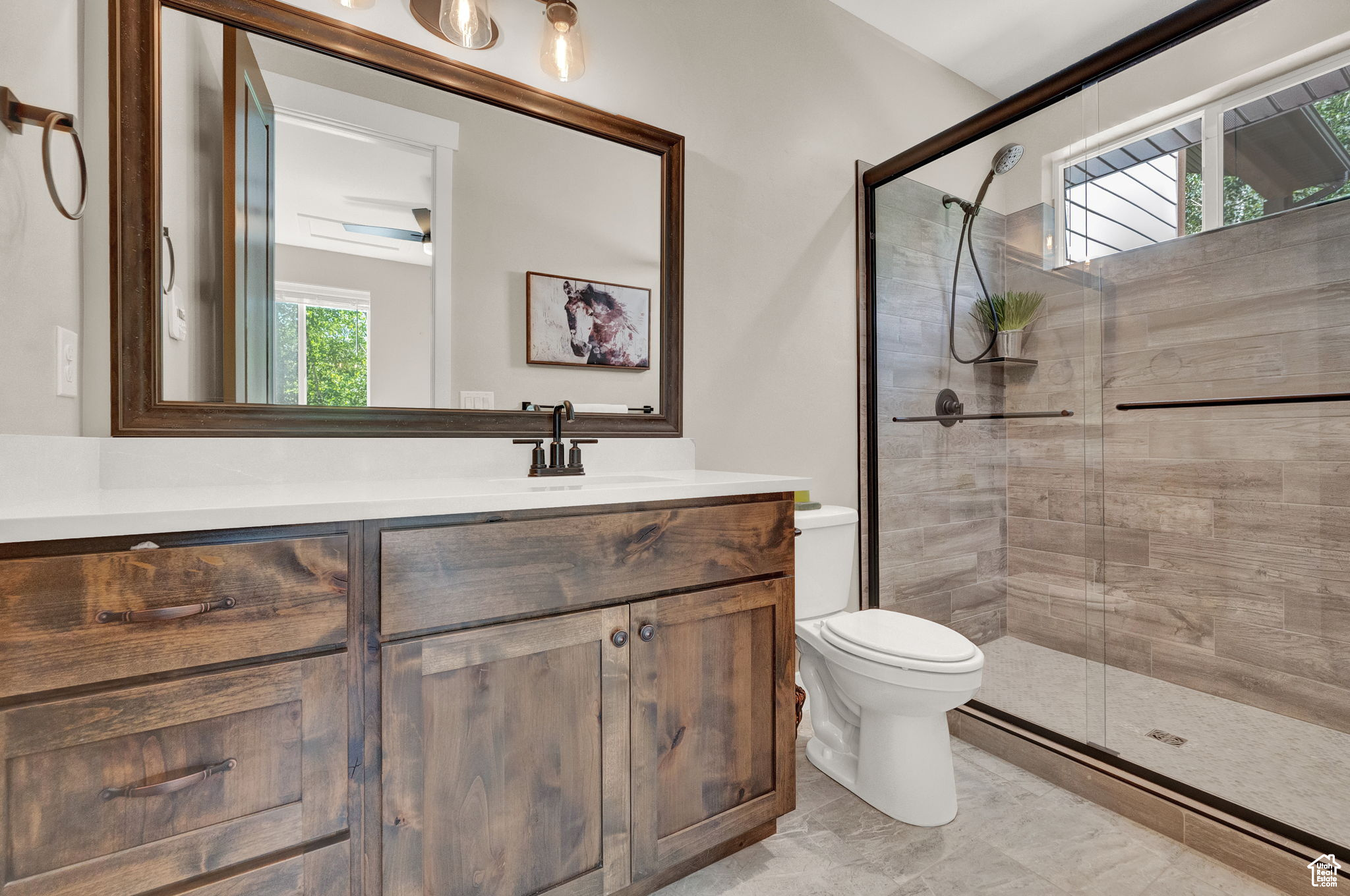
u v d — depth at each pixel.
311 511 0.80
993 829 1.45
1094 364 1.79
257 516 0.77
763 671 1.30
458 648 0.91
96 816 0.68
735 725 1.25
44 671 0.66
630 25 1.74
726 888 1.24
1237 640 1.86
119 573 0.69
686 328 1.85
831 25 2.22
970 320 2.06
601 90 1.68
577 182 1.62
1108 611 2.14
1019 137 1.95
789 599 1.35
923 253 2.18
